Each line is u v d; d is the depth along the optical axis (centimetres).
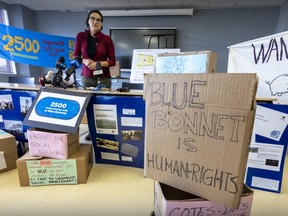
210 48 402
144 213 93
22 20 404
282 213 95
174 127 73
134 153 135
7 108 145
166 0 361
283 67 191
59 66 160
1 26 331
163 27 404
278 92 196
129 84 228
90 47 182
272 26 377
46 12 438
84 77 186
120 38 421
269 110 109
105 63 179
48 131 116
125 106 126
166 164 78
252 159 115
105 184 117
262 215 93
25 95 140
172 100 72
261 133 112
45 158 112
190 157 72
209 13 391
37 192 107
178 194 87
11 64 404
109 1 376
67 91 125
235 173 64
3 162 126
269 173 113
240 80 59
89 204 98
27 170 110
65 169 113
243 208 75
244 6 376
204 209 74
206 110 66
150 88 77
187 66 126
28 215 90
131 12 398
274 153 111
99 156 143
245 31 386
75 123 114
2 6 385
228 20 388
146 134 80
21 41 351
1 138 124
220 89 63
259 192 113
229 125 62
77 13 431
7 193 105
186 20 400
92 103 130
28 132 110
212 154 67
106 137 137
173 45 406
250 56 212
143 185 117
